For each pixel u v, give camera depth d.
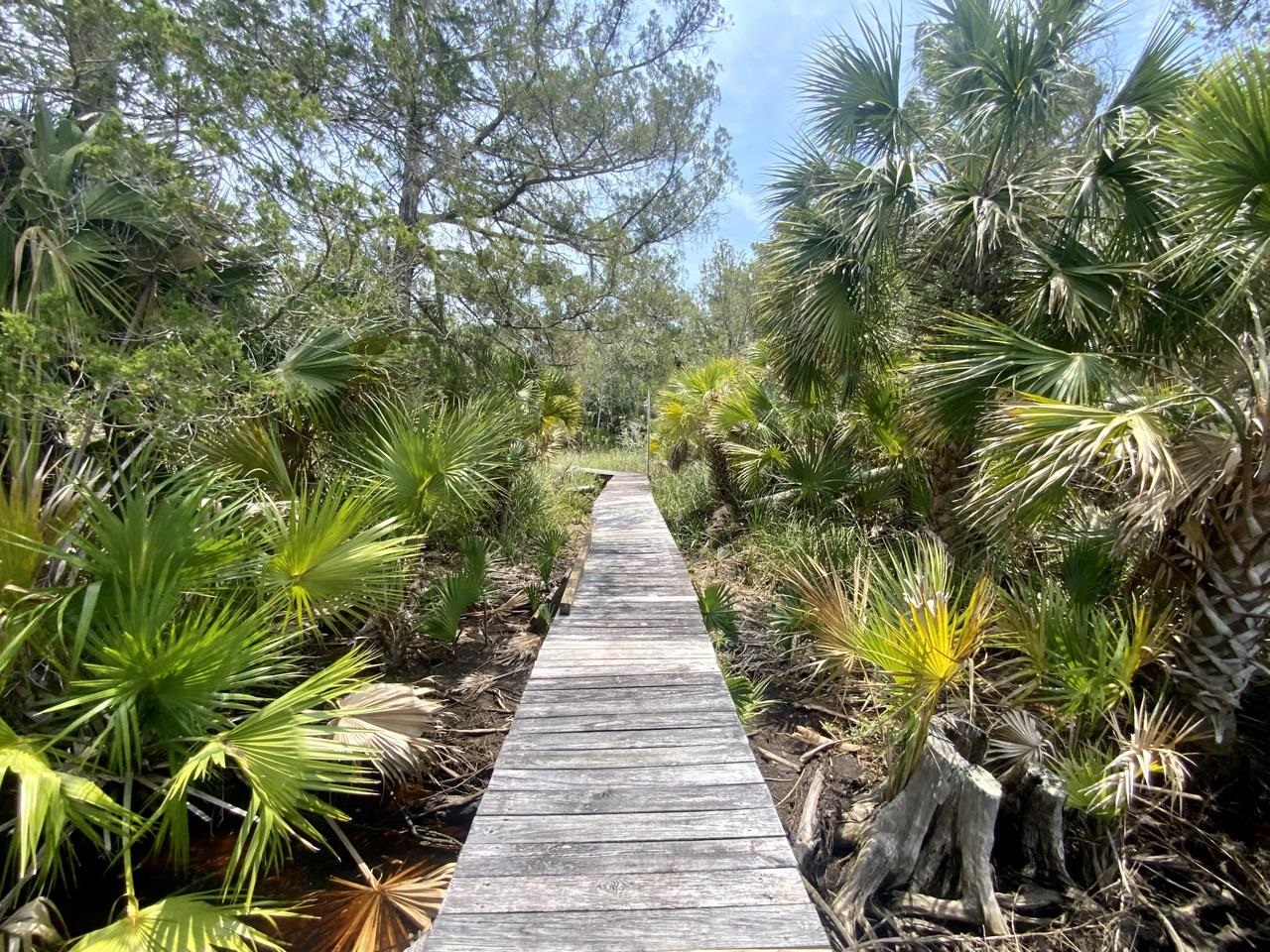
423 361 5.29
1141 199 3.51
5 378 2.42
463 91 6.06
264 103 3.85
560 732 2.57
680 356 9.92
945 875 2.37
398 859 2.59
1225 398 2.66
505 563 6.14
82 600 2.25
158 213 3.41
